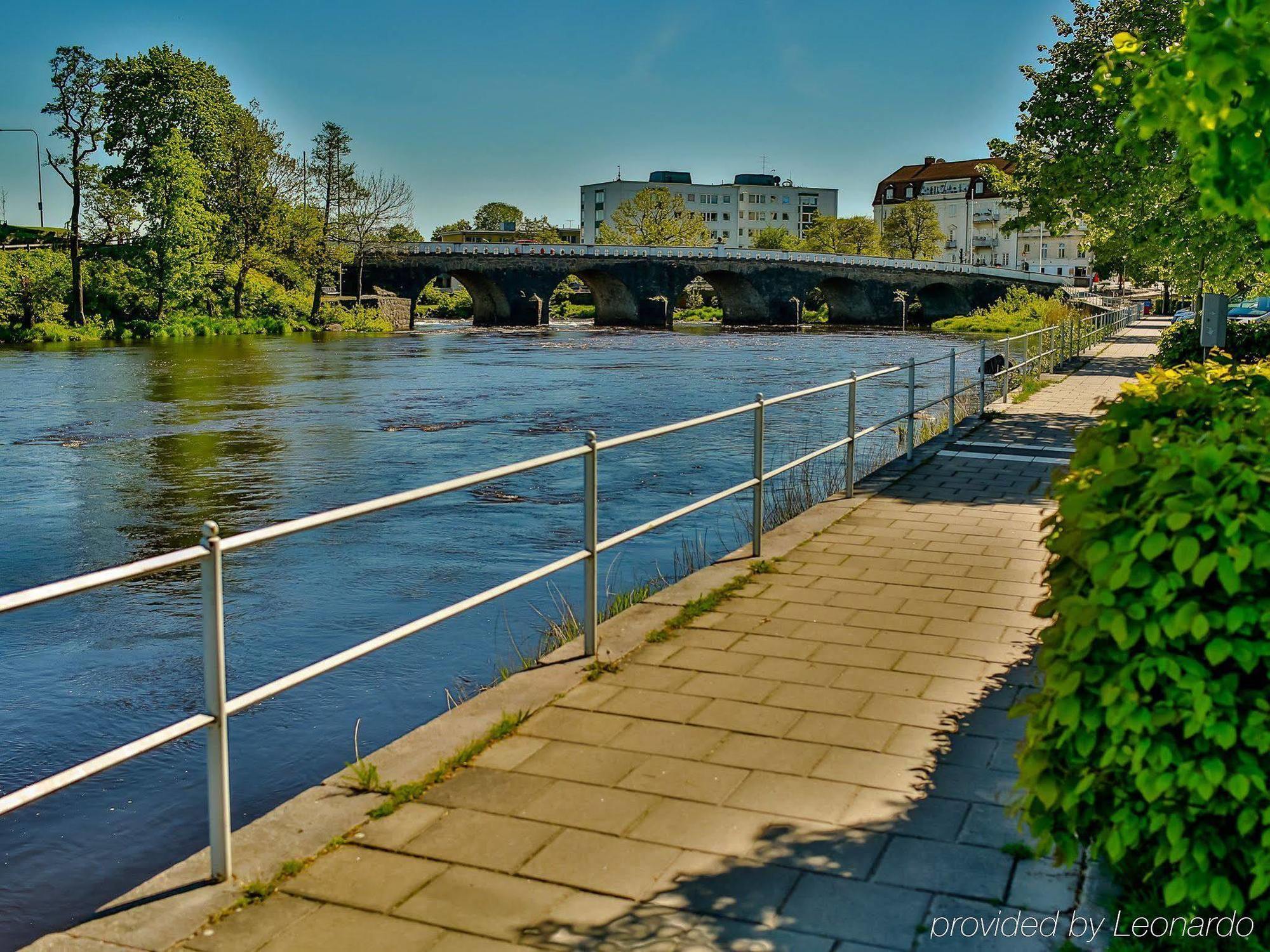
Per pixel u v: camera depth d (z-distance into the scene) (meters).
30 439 22.22
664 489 16.08
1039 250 145.25
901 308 95.12
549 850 3.89
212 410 27.09
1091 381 25.03
